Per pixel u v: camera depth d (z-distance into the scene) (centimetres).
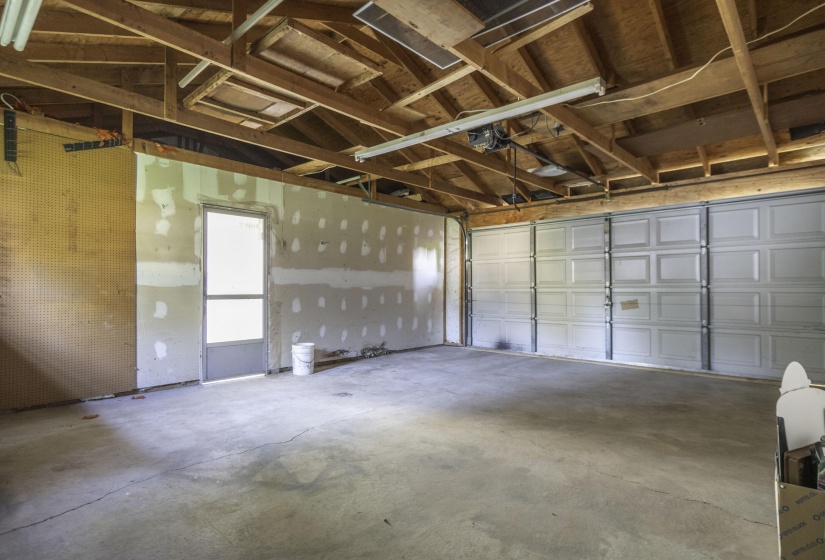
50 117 382
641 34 375
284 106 351
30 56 311
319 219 596
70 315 388
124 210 421
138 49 357
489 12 222
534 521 201
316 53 288
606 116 389
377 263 684
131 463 263
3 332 356
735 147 515
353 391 448
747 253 529
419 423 342
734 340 537
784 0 323
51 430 320
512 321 745
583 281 664
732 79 313
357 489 232
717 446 294
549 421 349
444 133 365
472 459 272
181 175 461
